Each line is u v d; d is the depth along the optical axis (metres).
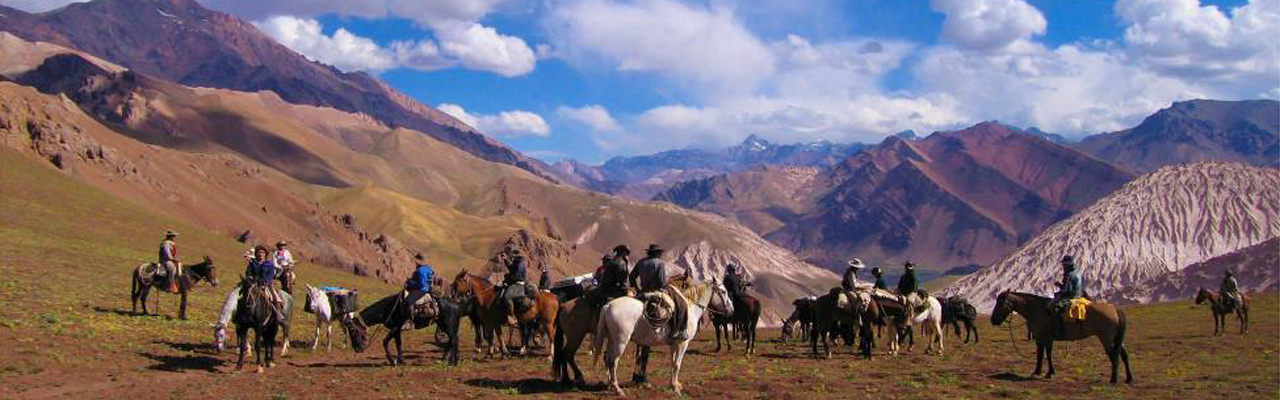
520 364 27.34
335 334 36.41
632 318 21.17
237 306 25.34
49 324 29.44
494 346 32.22
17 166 93.25
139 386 22.80
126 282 45.31
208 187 156.62
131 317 33.19
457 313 27.83
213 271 35.38
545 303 28.11
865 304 30.48
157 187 130.25
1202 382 24.34
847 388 23.09
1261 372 26.58
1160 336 42.16
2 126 106.38
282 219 167.38
